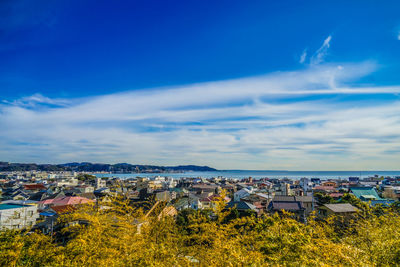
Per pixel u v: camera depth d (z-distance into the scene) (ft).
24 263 25.27
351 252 26.20
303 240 26.99
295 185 334.24
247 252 29.66
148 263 24.97
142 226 41.19
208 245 36.17
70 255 26.91
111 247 31.22
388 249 25.84
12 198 187.01
